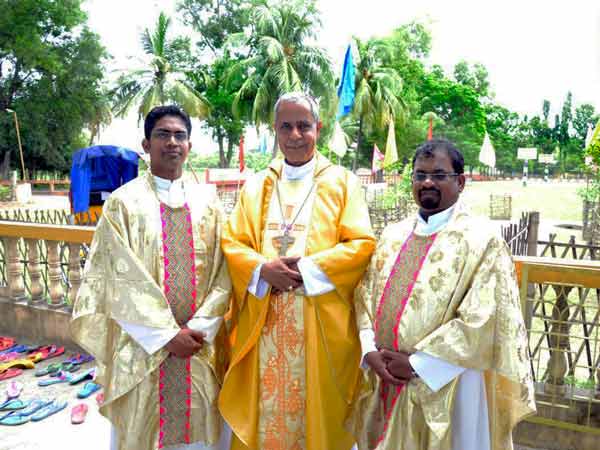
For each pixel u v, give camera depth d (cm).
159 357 230
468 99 4853
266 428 241
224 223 261
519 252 699
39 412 345
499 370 195
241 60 3375
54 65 3338
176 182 251
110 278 234
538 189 3609
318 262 229
